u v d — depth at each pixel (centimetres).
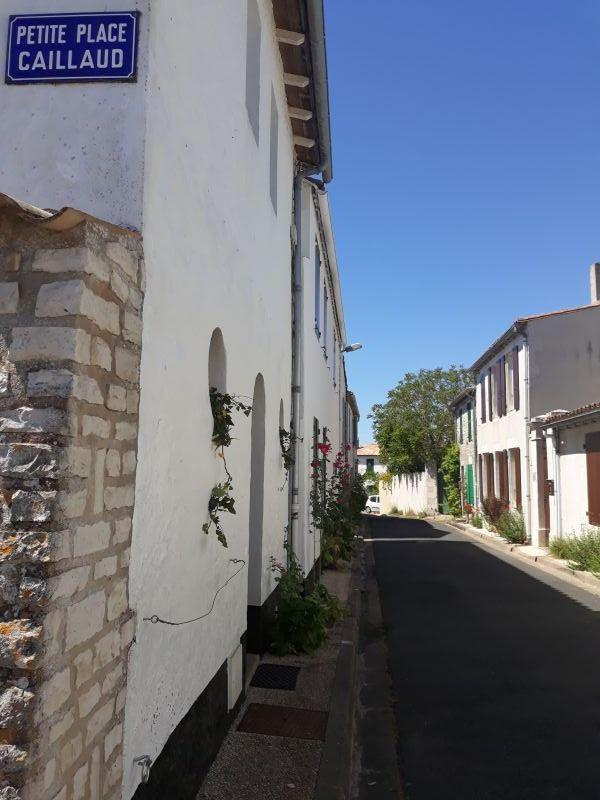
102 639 250
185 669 353
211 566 408
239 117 485
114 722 261
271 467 663
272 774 405
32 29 297
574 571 1317
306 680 583
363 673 683
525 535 1848
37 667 207
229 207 450
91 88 290
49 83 293
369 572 1403
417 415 3853
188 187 349
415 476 4012
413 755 485
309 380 968
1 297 235
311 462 982
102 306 248
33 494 218
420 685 643
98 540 246
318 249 1130
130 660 276
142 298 285
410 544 2014
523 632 850
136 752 283
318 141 829
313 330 1023
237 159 479
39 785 206
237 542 486
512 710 573
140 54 291
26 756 203
